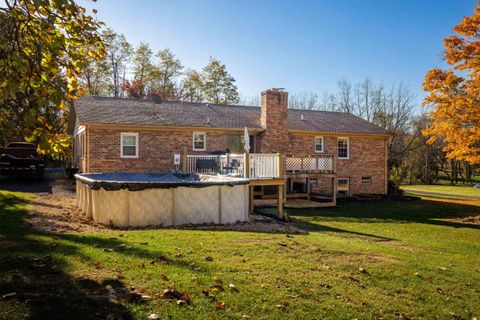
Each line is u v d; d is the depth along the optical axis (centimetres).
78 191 1173
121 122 1747
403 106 4038
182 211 990
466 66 1561
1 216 814
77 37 489
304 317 420
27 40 461
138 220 941
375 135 2370
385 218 1592
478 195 3097
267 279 514
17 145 2133
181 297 427
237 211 1083
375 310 460
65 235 657
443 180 5453
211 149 1942
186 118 1967
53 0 419
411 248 904
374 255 726
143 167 1803
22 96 430
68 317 358
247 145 1494
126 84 3941
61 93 434
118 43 4094
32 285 412
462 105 1554
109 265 503
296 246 723
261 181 1311
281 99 2048
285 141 2056
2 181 1995
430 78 1634
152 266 517
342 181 2298
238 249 657
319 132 2183
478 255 913
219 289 462
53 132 467
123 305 392
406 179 4938
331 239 874
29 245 555
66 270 466
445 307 500
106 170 1738
